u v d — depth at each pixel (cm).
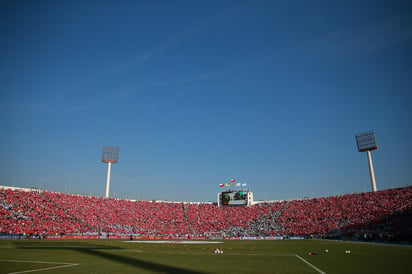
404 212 8256
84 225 9419
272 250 4634
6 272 2225
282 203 12606
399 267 2506
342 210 10156
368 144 11519
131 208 12162
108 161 13125
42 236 7912
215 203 14275
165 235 10656
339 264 2747
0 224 7412
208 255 3706
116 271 2269
